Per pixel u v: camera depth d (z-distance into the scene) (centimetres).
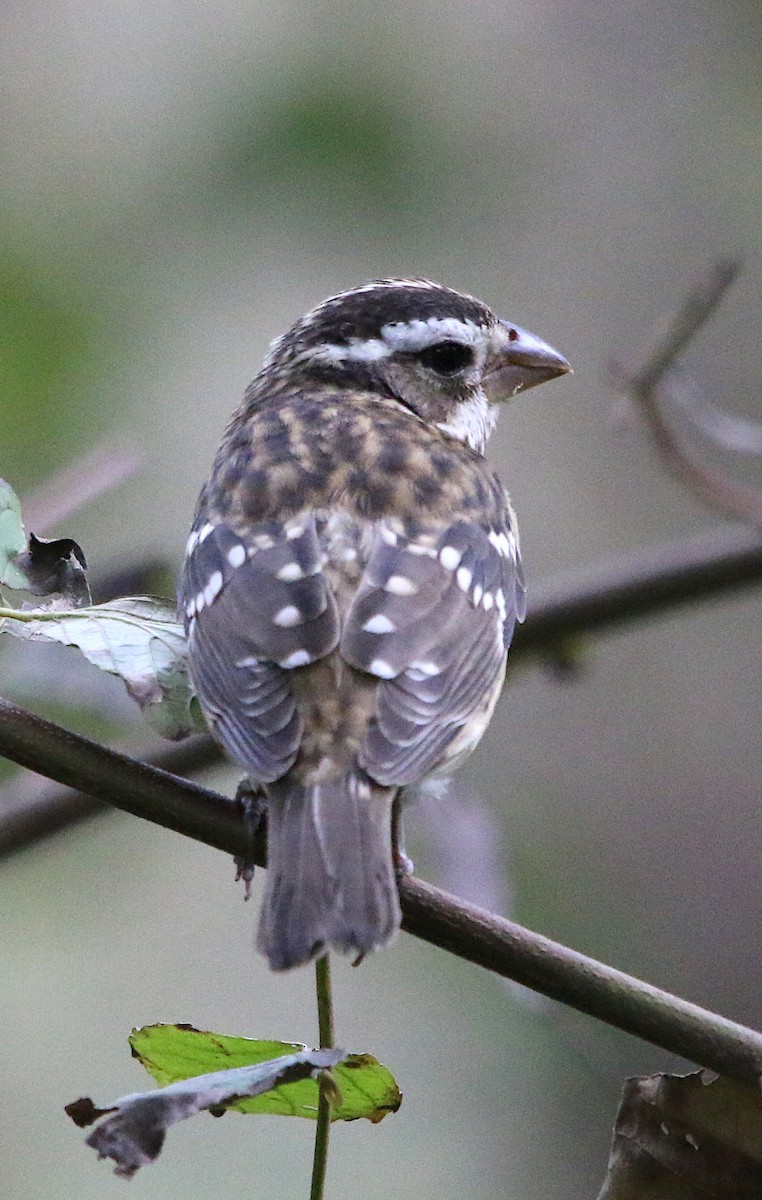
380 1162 1150
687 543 988
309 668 624
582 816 1404
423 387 833
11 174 1291
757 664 1435
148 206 1297
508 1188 1157
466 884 900
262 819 607
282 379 834
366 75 1324
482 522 724
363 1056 546
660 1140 592
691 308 920
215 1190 1115
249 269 1295
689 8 1455
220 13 1322
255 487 707
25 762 611
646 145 1448
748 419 1443
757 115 1461
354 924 558
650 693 1433
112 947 1205
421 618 655
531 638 985
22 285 1252
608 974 579
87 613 634
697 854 1395
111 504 1216
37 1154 1124
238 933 1222
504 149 1394
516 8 1408
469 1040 1199
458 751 657
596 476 1416
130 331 1262
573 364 1421
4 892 1204
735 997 1361
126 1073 1161
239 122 1306
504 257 1403
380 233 1323
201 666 648
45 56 1324
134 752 916
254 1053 559
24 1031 1161
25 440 1203
